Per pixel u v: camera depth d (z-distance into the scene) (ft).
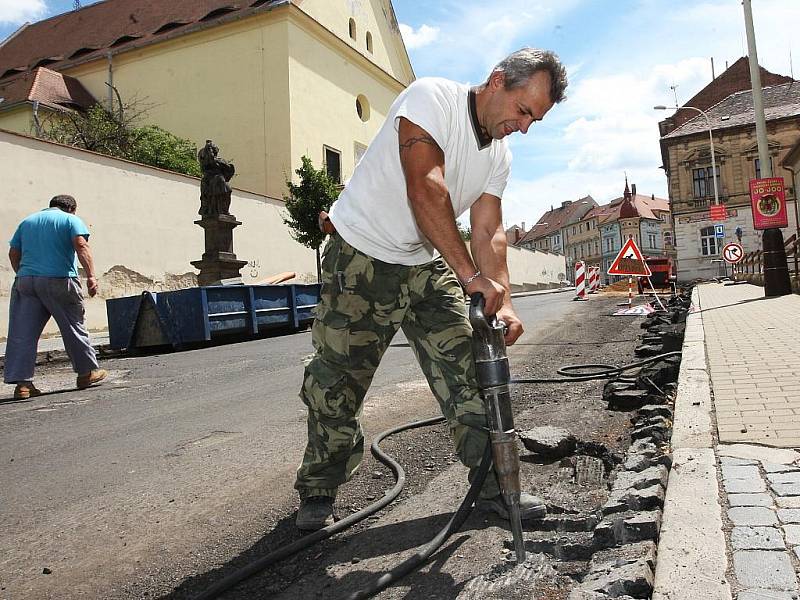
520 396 16.08
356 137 94.89
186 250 55.77
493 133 7.28
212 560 7.86
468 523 8.05
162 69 85.97
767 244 43.80
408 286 7.83
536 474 9.62
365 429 13.89
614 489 7.79
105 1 103.24
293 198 66.18
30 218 21.01
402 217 7.35
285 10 79.00
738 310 33.01
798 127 135.95
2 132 41.39
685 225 145.28
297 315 44.70
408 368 22.48
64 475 11.75
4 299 41.19
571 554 6.69
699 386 13.10
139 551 8.24
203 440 13.75
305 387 8.11
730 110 146.10
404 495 9.47
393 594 6.50
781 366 14.99
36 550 8.45
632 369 18.02
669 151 146.51
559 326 35.78
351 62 94.27
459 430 7.86
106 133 69.05
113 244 49.11
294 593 6.84
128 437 14.47
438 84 7.10
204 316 35.70
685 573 5.61
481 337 6.18
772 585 5.34
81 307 21.98
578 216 343.05
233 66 82.07
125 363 29.96
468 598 5.56
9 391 22.41
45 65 95.25
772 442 8.95
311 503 8.41
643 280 84.64
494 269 7.85
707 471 7.98
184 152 75.56
